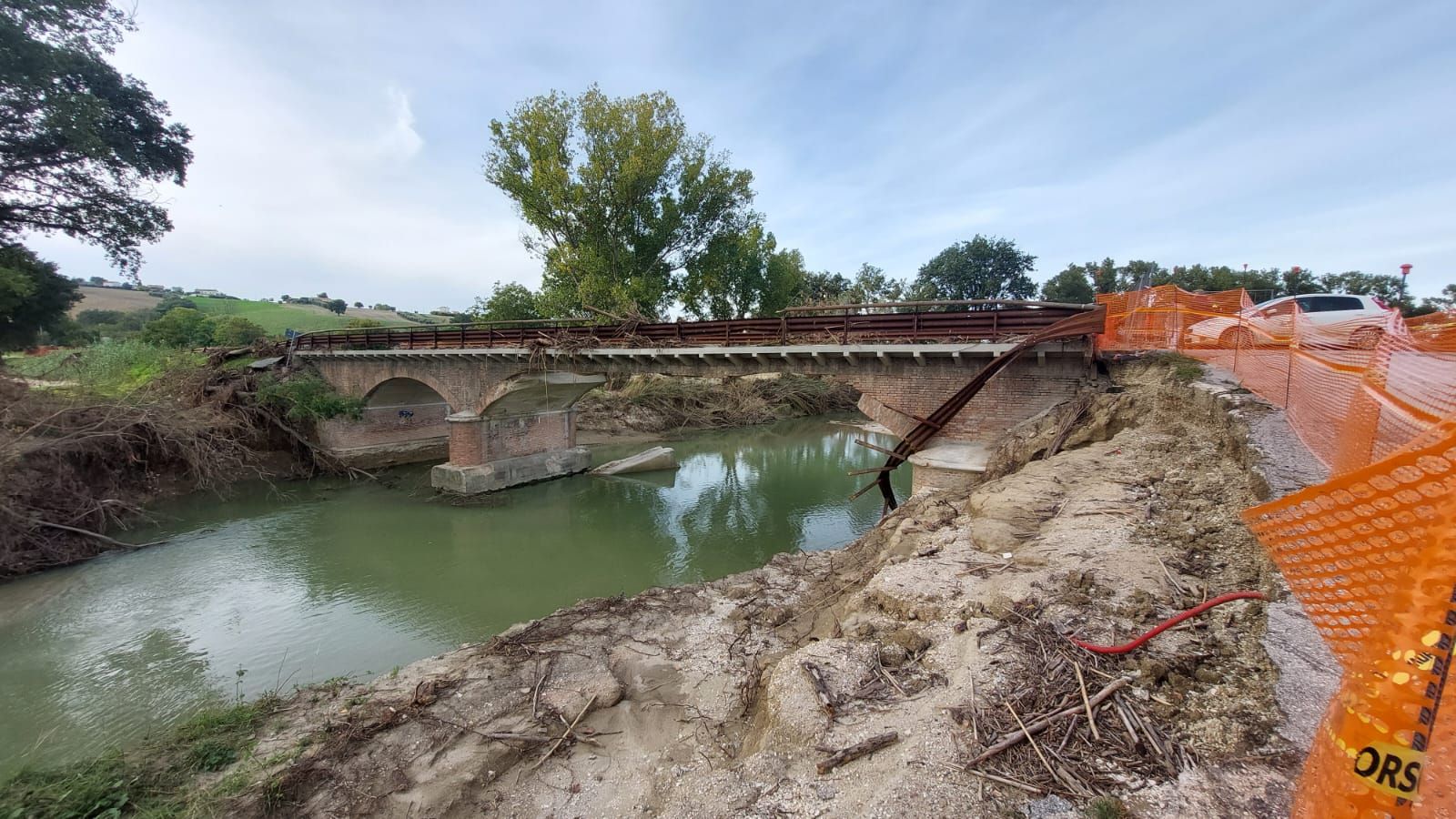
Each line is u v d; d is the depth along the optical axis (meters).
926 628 6.24
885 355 15.20
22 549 15.95
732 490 25.39
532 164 32.44
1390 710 1.81
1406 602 1.81
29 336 26.47
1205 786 3.21
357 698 8.42
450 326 25.53
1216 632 4.55
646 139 31.64
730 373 18.20
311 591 14.94
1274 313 13.35
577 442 34.59
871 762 4.36
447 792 6.22
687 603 11.09
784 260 41.44
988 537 8.10
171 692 10.19
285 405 26.75
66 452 19.08
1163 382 11.84
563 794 6.16
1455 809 1.84
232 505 22.23
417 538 19.05
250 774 6.70
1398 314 9.44
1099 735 3.80
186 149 27.17
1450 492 1.74
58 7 21.19
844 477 28.05
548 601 14.25
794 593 11.19
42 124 21.39
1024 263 46.44
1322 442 6.66
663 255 36.34
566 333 21.83
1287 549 2.47
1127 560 6.18
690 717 7.21
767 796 4.41
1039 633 5.13
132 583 15.12
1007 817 3.38
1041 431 13.08
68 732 9.09
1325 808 2.00
